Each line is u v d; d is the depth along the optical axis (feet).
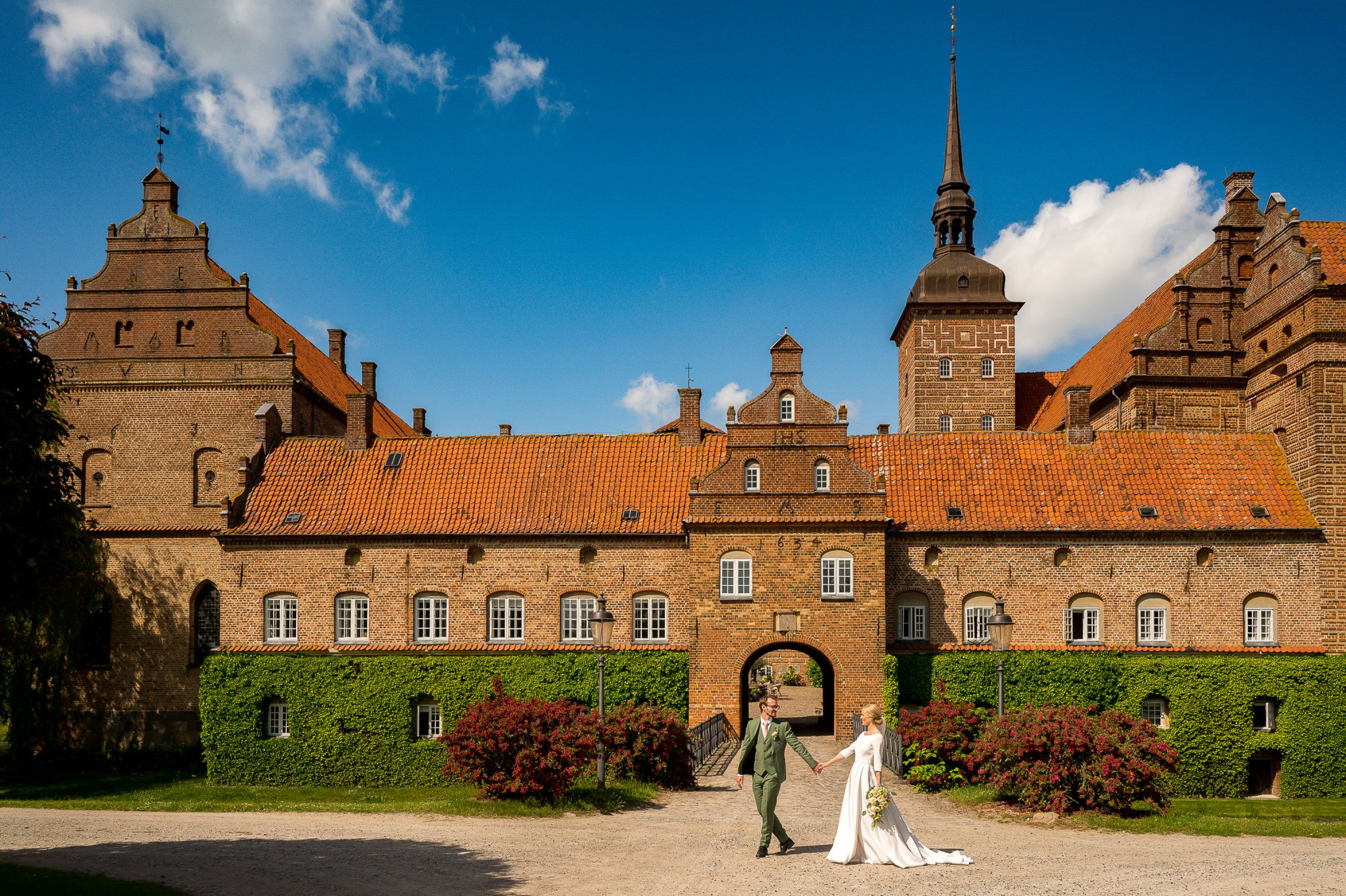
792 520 125.18
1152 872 54.08
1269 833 68.23
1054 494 132.67
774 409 129.08
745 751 57.67
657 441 144.46
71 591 102.73
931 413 198.80
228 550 132.87
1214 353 154.81
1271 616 126.31
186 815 83.97
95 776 134.21
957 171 206.59
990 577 128.77
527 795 79.25
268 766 125.90
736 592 126.00
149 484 147.84
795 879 50.90
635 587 130.82
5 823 80.48
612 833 67.15
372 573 131.75
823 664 144.15
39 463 61.21
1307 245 138.82
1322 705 120.37
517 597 131.64
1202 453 136.77
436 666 126.00
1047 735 75.72
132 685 143.02
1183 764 120.26
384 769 124.77
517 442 144.87
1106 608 127.24
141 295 151.43
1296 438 134.31
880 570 124.57
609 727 87.30
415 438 146.10
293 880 53.11
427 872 54.80
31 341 61.93
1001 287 198.70
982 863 55.36
